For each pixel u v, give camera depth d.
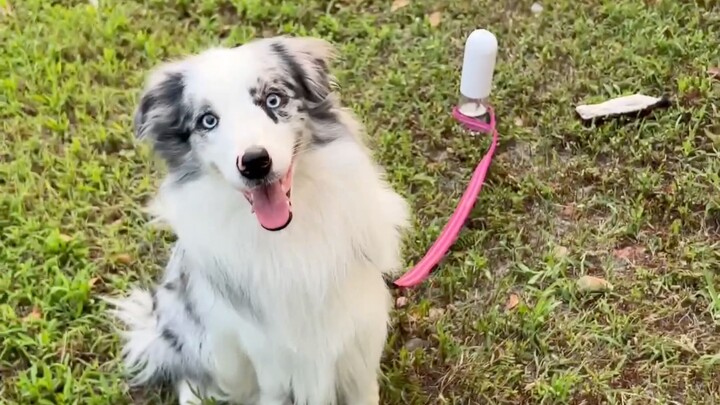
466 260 1.26
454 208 1.34
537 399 1.10
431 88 1.53
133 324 1.16
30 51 1.65
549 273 1.24
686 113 1.43
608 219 1.31
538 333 1.17
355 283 0.98
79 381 1.15
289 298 0.96
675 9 1.61
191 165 0.91
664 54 1.55
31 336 1.21
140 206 1.37
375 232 0.98
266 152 0.84
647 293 1.21
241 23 1.72
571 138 1.43
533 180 1.36
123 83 1.60
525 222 1.32
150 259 1.31
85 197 1.38
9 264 1.28
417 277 1.23
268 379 1.04
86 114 1.54
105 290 1.27
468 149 1.41
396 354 1.17
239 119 0.86
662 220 1.30
